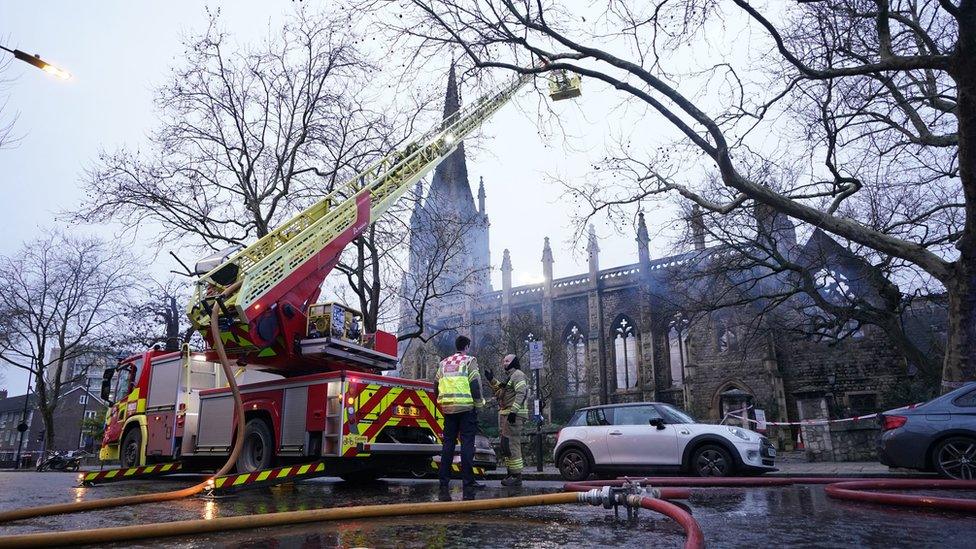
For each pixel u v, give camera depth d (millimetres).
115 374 13695
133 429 12562
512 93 19672
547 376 39938
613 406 12180
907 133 15102
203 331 8820
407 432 9477
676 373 42469
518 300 50125
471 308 51594
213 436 9930
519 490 8516
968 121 11008
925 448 9453
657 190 16422
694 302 24359
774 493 7605
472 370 7695
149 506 6473
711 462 10766
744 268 21141
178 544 4023
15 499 8039
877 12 13758
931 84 15062
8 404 91500
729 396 36531
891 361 33531
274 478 7750
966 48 10570
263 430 9008
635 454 11281
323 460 8320
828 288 21141
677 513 4062
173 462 10812
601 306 46875
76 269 36875
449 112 17938
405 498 7383
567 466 11953
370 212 11375
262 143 19672
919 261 13320
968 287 12414
